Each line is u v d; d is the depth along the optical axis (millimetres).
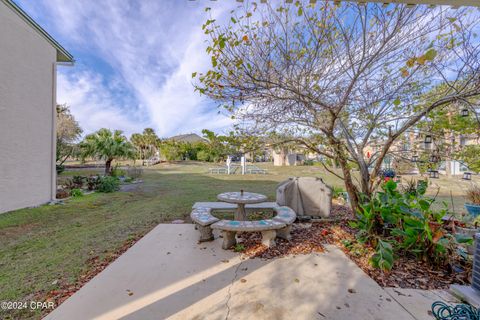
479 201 4586
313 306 1948
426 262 2643
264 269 2562
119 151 12195
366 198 3912
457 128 3303
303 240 3404
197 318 1803
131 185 10289
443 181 8227
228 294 2109
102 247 3238
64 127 14109
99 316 1826
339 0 1764
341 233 3674
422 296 2092
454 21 2408
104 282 2297
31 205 5941
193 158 29156
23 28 5715
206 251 3033
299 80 2842
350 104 3391
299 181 4469
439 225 2574
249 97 2988
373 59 2941
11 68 5410
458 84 2906
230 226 2969
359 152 4129
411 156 4141
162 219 4699
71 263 2750
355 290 2176
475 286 2033
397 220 3029
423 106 3312
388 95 3242
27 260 2844
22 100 5699
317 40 2705
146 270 2533
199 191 8492
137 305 1954
